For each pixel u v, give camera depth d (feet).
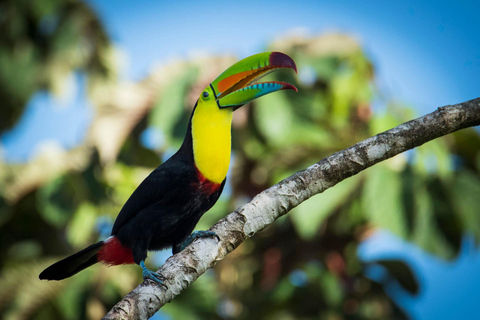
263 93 17.07
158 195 17.29
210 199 17.79
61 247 27.78
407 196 21.99
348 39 26.35
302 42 26.84
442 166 22.43
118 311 12.28
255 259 27.78
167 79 26.78
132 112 26.53
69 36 34.27
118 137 26.20
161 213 17.39
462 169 25.00
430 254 21.85
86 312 23.40
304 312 24.52
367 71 26.30
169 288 12.84
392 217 21.86
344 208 24.91
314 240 26.61
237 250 28.12
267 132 24.54
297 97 25.38
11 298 23.84
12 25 34.19
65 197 26.05
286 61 17.60
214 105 17.31
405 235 21.76
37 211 27.37
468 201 23.15
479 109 13.32
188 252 13.29
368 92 25.44
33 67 34.42
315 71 25.68
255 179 26.68
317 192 13.74
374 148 13.50
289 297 24.75
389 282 26.76
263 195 13.78
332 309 24.29
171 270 13.01
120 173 27.07
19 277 24.53
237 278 27.86
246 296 26.71
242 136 26.05
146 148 27.66
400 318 26.12
